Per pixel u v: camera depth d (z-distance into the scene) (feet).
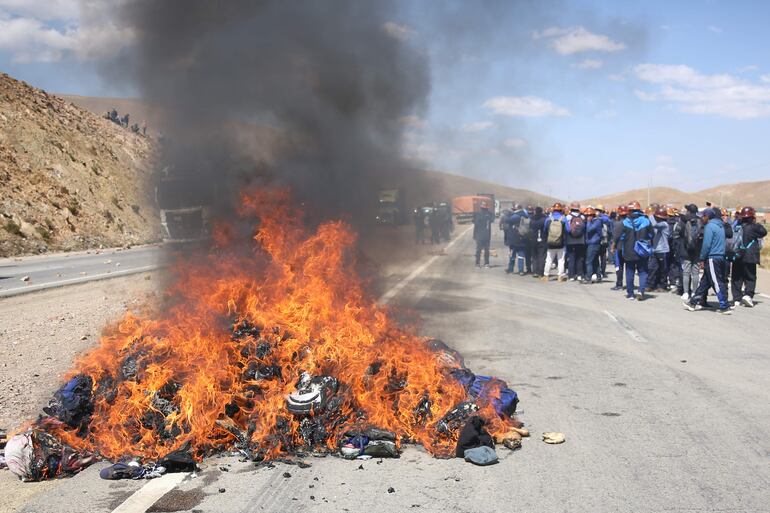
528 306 44.14
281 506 14.19
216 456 17.29
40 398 22.18
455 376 20.65
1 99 125.18
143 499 14.56
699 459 16.92
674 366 27.25
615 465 16.53
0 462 16.96
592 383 24.57
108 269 67.87
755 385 24.23
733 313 41.78
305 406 17.90
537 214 62.44
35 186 110.32
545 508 14.06
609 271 71.77
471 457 16.75
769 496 14.62
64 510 14.03
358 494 14.82
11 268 69.97
